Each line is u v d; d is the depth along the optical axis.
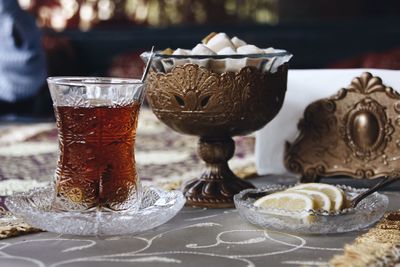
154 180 0.84
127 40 2.52
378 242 0.54
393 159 0.73
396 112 0.73
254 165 0.91
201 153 0.71
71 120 0.60
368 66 1.92
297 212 0.58
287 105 0.77
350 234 0.59
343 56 2.32
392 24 2.28
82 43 2.54
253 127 0.70
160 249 0.56
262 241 0.57
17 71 1.87
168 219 0.60
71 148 0.60
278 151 0.78
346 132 0.75
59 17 2.57
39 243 0.57
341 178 0.80
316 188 0.63
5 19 1.81
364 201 0.64
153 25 2.52
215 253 0.55
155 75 0.69
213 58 0.67
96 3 2.55
